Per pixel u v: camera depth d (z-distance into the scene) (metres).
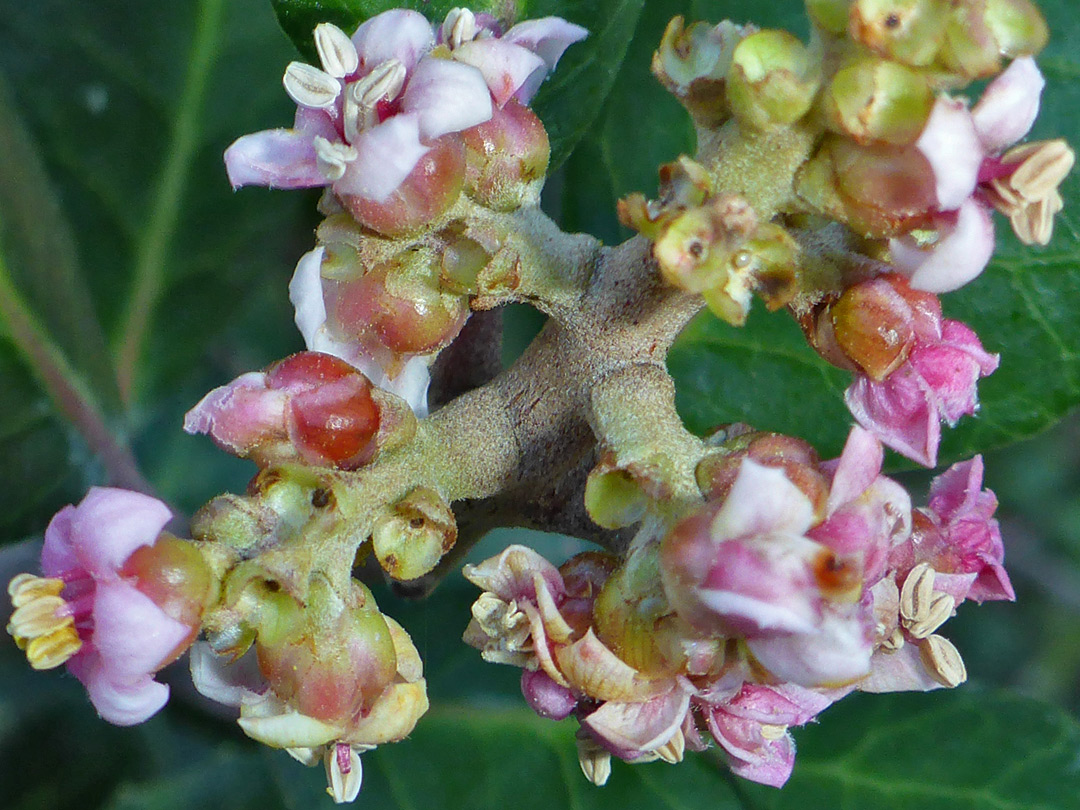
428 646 0.11
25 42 0.11
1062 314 0.11
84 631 0.09
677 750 0.09
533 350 0.09
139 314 0.11
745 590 0.09
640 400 0.09
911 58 0.09
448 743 0.11
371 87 0.09
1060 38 0.11
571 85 0.11
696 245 0.09
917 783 0.11
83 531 0.09
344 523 0.09
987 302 0.11
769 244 0.09
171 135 0.11
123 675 0.09
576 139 0.11
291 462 0.09
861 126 0.09
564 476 0.10
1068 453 0.22
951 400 0.09
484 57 0.09
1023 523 0.22
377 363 0.10
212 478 0.15
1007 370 0.11
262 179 0.09
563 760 0.11
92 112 0.11
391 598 0.11
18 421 0.11
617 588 0.09
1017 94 0.09
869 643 0.09
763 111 0.09
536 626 0.09
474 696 0.11
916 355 0.09
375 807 0.11
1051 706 0.11
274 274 0.13
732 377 0.11
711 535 0.09
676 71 0.09
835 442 0.11
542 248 0.09
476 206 0.09
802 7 0.11
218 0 0.11
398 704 0.09
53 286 0.11
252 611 0.09
